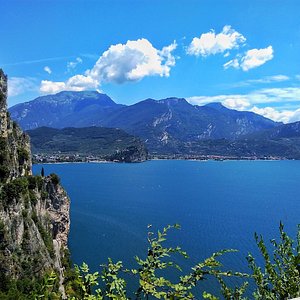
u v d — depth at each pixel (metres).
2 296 70.88
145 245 148.62
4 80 112.56
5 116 109.69
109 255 137.25
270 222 185.88
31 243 91.38
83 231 170.62
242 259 121.81
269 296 13.34
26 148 129.75
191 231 166.88
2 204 86.00
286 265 13.77
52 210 132.38
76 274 13.38
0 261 79.12
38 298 13.61
